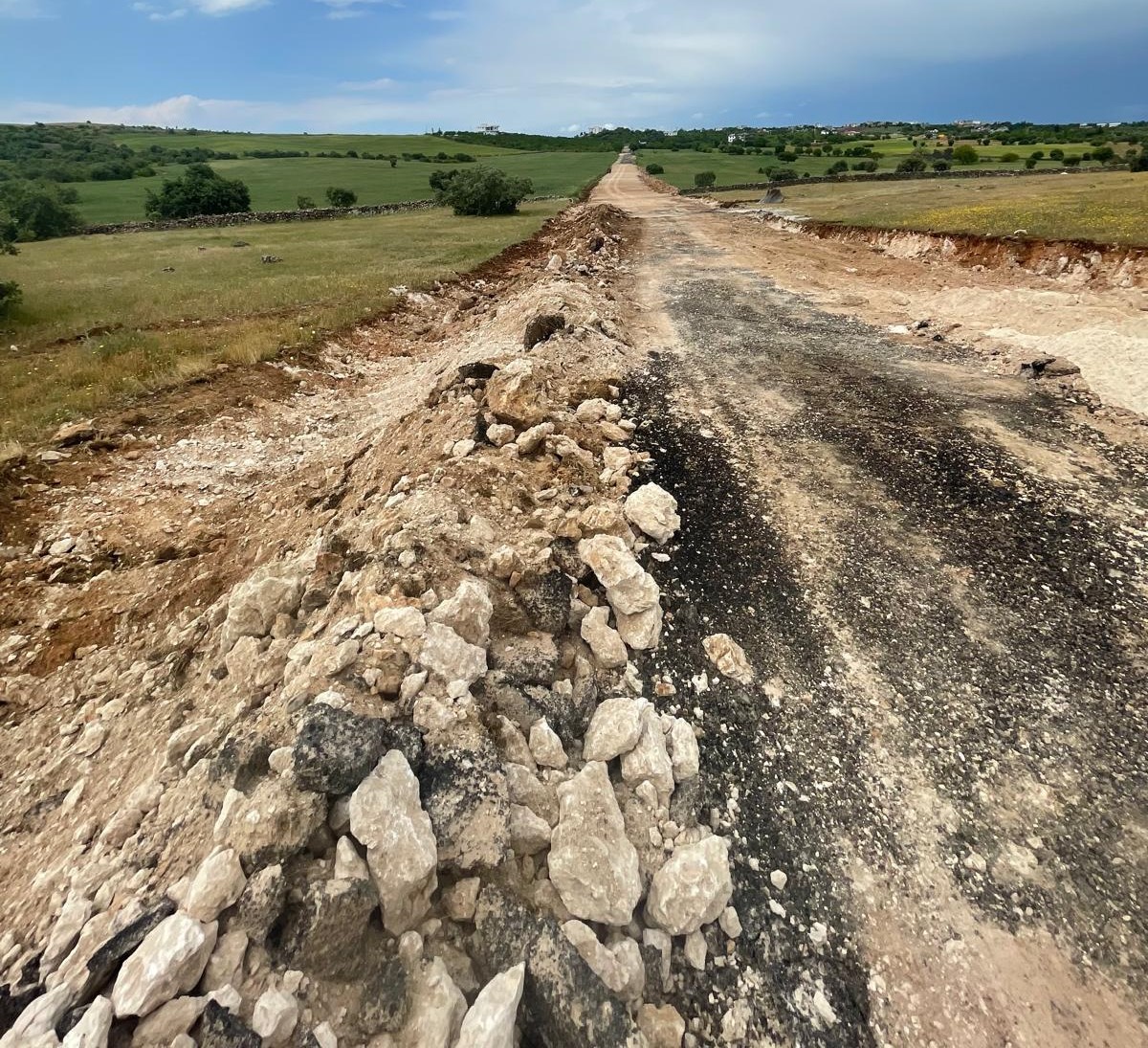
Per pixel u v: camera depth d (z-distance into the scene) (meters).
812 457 9.53
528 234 40.19
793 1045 3.50
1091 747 5.05
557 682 5.27
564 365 12.75
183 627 6.94
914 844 4.45
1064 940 3.90
